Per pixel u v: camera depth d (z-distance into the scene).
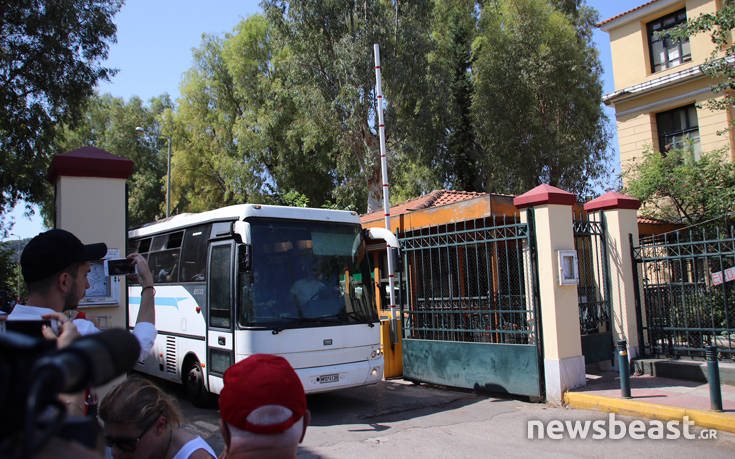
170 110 37.16
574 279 8.63
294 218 8.53
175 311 9.73
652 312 10.22
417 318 10.48
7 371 0.86
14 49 18.38
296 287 8.19
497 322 10.24
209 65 34.41
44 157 20.02
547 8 27.08
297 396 1.84
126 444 2.56
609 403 7.73
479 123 26.89
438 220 11.66
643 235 15.39
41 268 2.28
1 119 18.50
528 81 25.55
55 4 18.55
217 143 34.88
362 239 9.11
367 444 6.62
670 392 8.16
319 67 25.05
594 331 10.06
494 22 27.19
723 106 13.38
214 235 8.84
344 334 8.28
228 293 8.22
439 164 28.83
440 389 9.87
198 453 2.65
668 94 18.72
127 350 1.11
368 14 23.77
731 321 10.32
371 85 23.81
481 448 6.33
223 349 8.18
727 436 6.43
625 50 20.11
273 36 26.27
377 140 25.45
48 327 2.02
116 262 2.97
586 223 10.15
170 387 11.07
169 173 30.61
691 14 18.28
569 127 26.25
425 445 6.50
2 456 0.81
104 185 5.95
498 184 27.28
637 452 6.00
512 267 10.95
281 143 31.34
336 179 33.28
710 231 14.19
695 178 15.20
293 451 1.80
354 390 10.02
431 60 26.45
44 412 0.90
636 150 19.58
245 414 1.75
